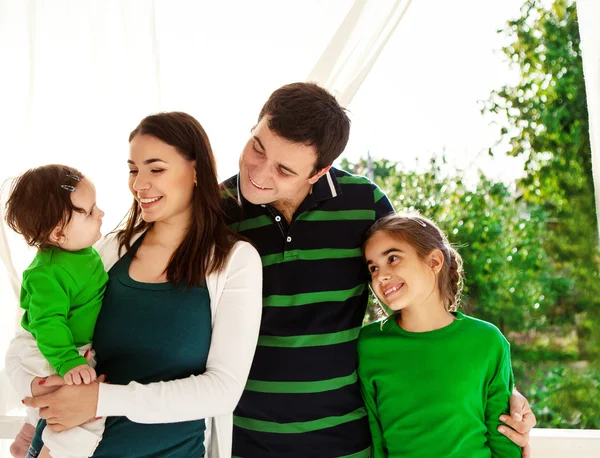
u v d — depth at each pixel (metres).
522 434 1.33
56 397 1.07
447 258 1.46
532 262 3.11
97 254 1.25
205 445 1.30
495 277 3.10
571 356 3.07
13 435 1.88
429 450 1.33
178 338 1.15
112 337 1.17
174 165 1.18
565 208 3.10
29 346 1.20
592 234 3.09
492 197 3.09
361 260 1.42
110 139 1.93
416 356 1.39
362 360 1.43
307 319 1.33
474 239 3.09
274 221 1.36
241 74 1.92
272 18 1.91
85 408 1.06
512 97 3.09
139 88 1.91
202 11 1.92
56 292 1.16
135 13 1.90
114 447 1.13
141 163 1.18
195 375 1.18
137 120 1.91
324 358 1.33
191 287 1.19
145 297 1.18
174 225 1.24
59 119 1.94
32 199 1.15
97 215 1.22
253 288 1.22
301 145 1.23
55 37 1.94
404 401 1.36
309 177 1.32
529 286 3.10
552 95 3.10
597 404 3.01
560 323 3.10
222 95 1.92
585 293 3.08
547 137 3.10
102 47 1.92
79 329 1.19
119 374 1.16
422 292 1.40
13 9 1.96
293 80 1.91
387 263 1.38
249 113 1.93
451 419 1.33
